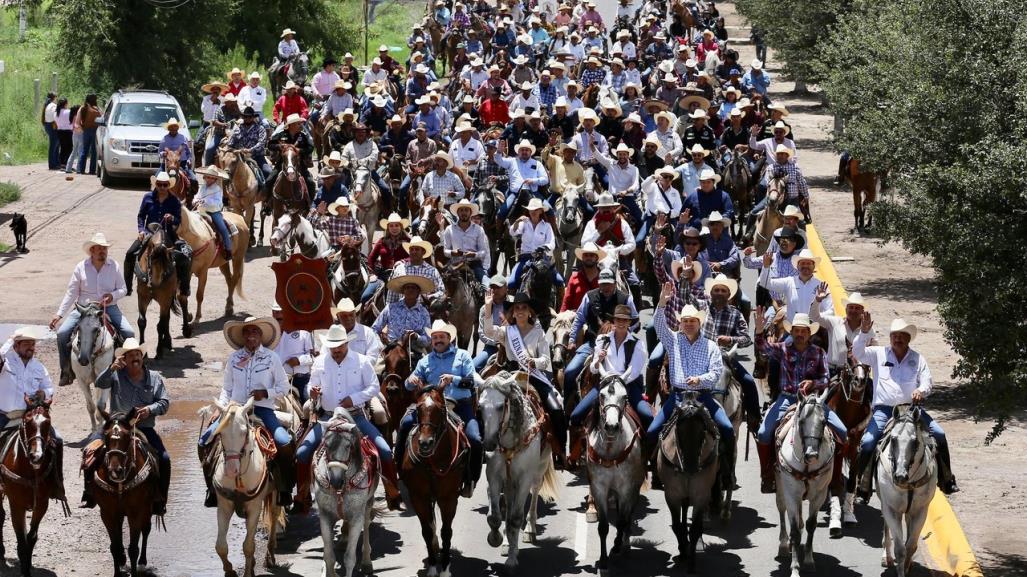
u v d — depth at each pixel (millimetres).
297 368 16625
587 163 28359
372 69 43688
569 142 28484
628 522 14914
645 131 31484
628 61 42406
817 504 14555
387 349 16312
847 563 14977
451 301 20062
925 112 19922
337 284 20938
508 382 14484
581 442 15516
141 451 14125
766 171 29344
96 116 42812
